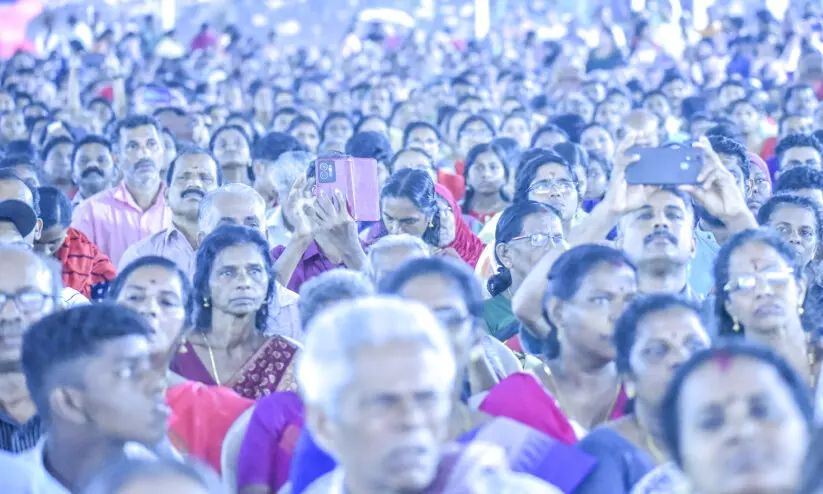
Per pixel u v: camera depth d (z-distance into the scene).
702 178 7.94
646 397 6.09
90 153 14.99
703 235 10.03
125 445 5.74
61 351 5.66
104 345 5.67
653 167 7.94
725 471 4.44
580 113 22.94
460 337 6.19
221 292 7.86
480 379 7.07
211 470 6.20
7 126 21.39
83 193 15.09
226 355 7.97
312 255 10.56
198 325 7.98
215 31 41.44
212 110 23.06
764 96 24.52
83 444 5.71
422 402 4.45
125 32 40.88
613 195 7.93
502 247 9.20
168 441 6.26
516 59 36.94
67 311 5.82
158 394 5.84
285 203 12.36
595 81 27.08
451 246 11.39
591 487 5.79
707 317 7.29
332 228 9.54
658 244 7.92
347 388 4.43
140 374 5.76
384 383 4.41
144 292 7.18
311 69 35.62
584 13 43.53
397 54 37.72
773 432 4.44
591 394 6.79
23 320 6.64
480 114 20.67
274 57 38.91
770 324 7.06
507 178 15.20
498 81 29.88
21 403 6.68
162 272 7.28
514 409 6.32
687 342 6.01
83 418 5.68
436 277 6.26
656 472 5.50
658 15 37.91
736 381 4.52
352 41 41.59
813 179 12.03
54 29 42.09
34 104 23.48
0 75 33.03
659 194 8.01
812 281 9.16
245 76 34.22
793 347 7.14
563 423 6.34
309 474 5.84
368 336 4.48
